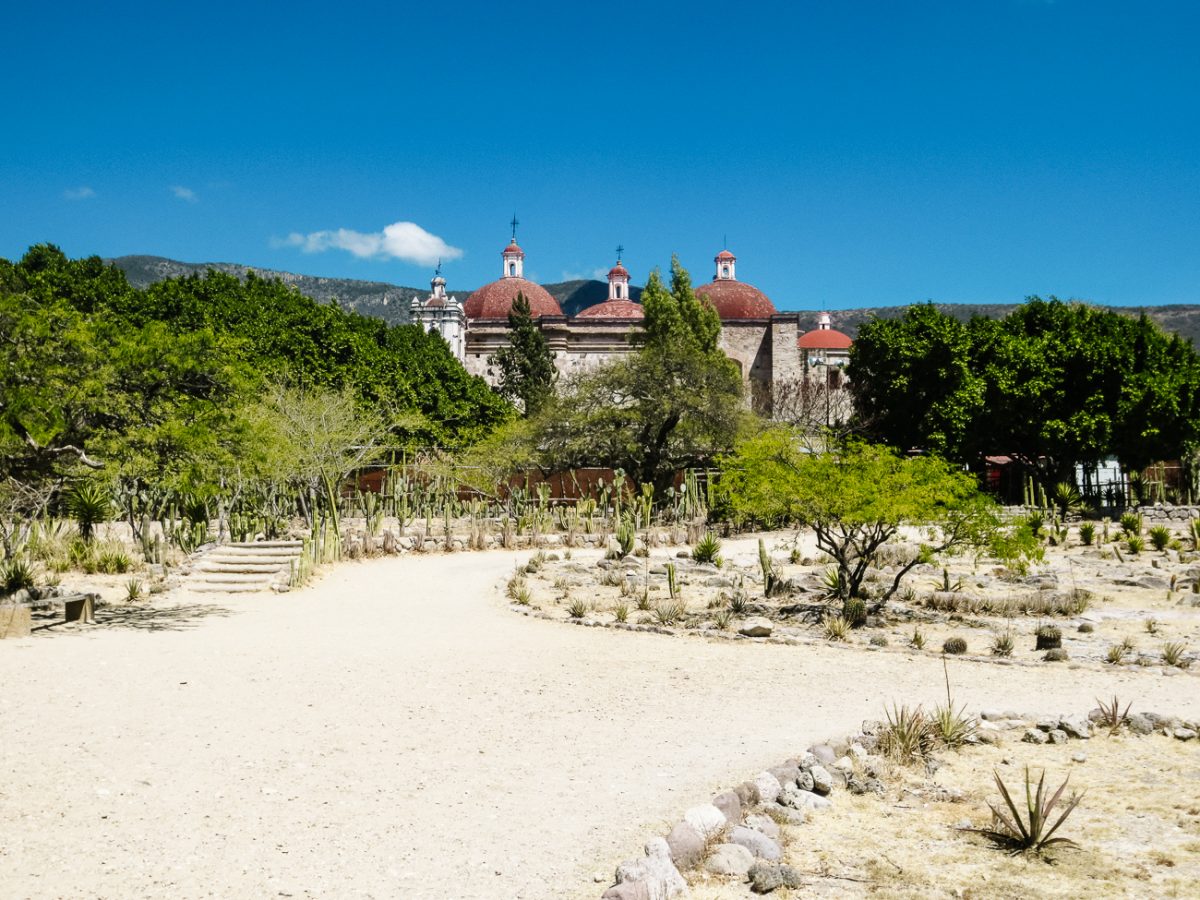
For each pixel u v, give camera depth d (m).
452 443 42.31
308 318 43.50
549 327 71.81
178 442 14.78
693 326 60.62
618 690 10.67
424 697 10.12
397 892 5.25
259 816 6.38
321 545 23.31
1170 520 39.19
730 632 14.74
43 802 6.52
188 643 13.34
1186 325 172.75
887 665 12.37
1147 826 6.61
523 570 22.30
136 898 5.11
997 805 7.05
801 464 16.36
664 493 37.47
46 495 19.30
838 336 88.00
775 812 6.68
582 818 6.44
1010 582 20.91
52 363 14.07
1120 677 11.59
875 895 5.47
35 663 11.44
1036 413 42.75
